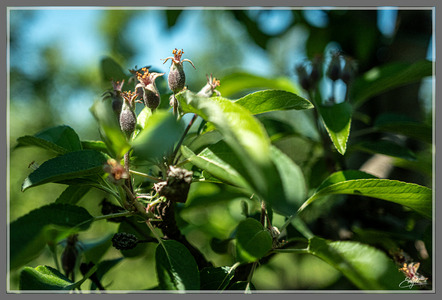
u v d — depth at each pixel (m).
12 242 0.49
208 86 0.54
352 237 0.63
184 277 0.51
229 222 0.69
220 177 0.51
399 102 0.78
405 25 0.78
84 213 0.51
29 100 2.08
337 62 0.65
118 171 0.51
